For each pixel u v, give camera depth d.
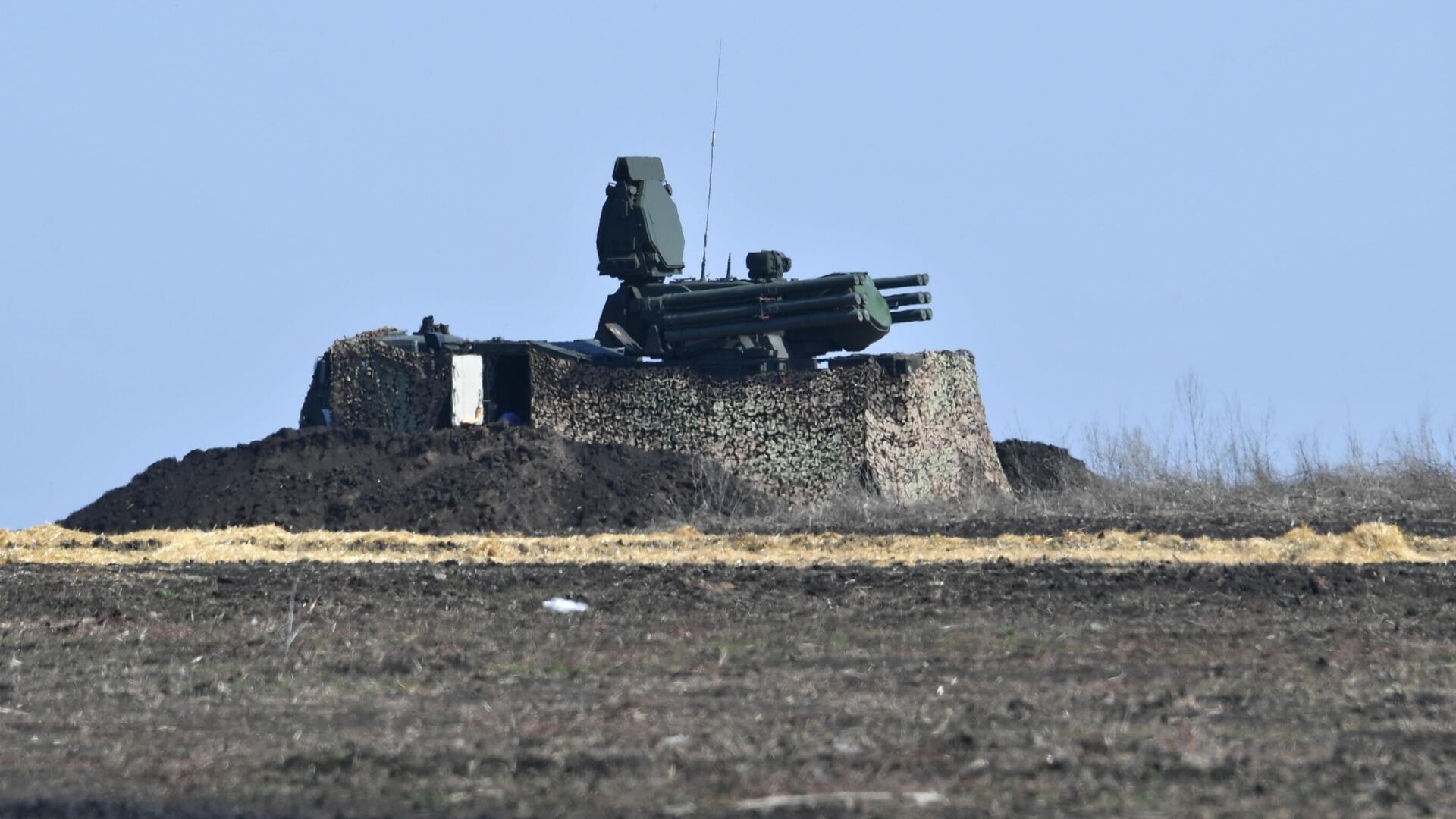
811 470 146.62
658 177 160.88
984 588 92.62
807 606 88.00
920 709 62.12
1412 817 47.78
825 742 56.75
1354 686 66.38
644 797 50.19
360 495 140.50
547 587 96.00
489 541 124.00
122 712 65.00
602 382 151.12
